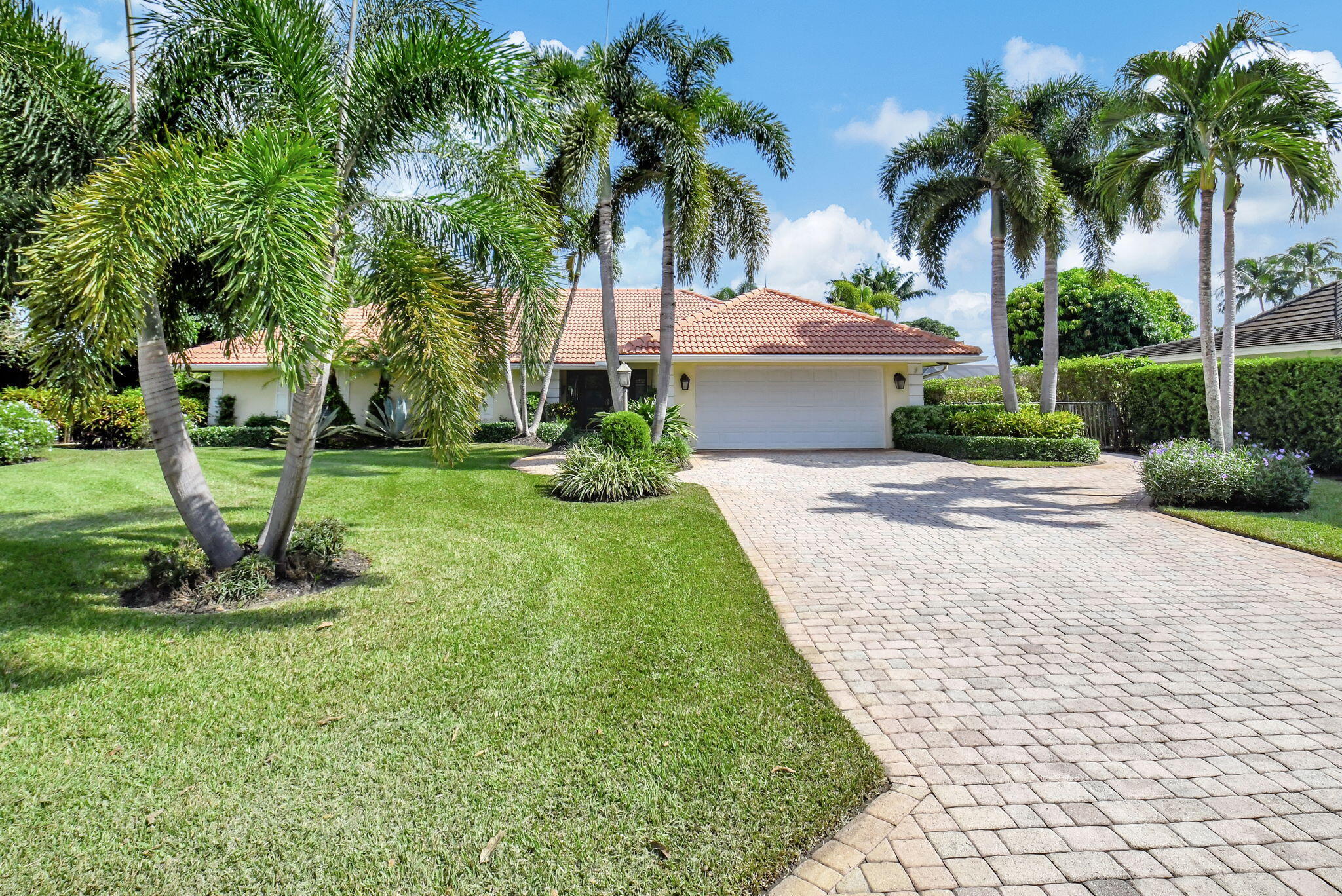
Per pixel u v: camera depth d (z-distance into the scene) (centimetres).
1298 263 5222
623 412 1184
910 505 1018
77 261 394
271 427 2030
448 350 573
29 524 782
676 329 1895
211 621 505
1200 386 1570
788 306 2050
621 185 1550
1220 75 970
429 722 362
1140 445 1788
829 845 271
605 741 344
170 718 363
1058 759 334
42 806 289
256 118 546
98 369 451
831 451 1786
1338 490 1115
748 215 1605
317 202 428
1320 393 1303
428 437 588
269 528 600
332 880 249
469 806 291
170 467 567
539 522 862
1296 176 959
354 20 591
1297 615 547
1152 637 500
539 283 620
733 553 714
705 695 396
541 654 453
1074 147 1783
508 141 602
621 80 1444
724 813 288
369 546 732
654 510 944
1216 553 740
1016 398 1736
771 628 504
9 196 482
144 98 550
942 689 414
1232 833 278
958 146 1805
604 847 267
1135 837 275
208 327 656
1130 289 3447
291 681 410
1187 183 1030
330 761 325
